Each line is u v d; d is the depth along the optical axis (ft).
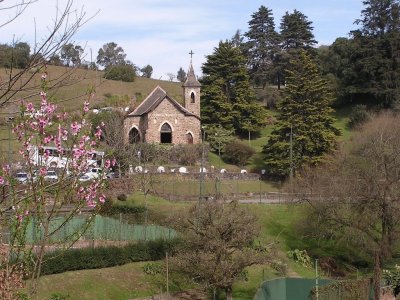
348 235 113.19
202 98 233.55
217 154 212.02
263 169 198.29
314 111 199.52
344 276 117.70
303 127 195.93
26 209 29.40
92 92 32.65
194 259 85.61
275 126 204.03
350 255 128.57
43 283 85.05
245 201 154.61
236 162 205.67
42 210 29.96
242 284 105.19
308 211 125.90
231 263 85.87
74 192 31.68
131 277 96.89
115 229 108.27
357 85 266.16
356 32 274.36
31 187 29.91
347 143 201.57
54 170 32.60
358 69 266.57
